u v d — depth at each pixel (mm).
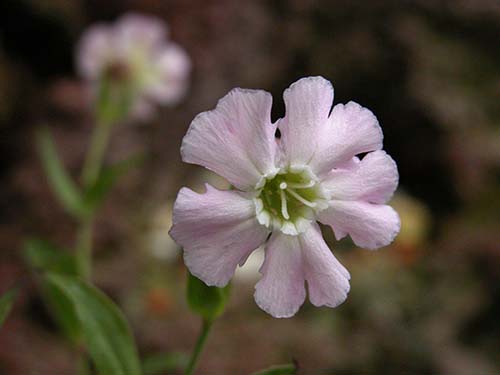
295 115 51
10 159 165
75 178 163
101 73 139
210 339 138
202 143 49
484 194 180
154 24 141
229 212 50
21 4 171
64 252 84
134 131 175
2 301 58
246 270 153
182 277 161
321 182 52
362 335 144
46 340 138
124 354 61
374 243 52
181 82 145
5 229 156
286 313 52
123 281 153
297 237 52
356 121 52
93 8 182
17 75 172
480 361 143
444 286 159
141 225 169
